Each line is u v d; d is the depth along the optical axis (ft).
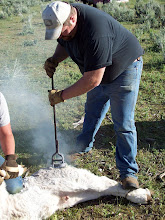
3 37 40.47
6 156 9.23
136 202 10.97
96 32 9.23
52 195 10.48
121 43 10.16
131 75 10.75
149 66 26.22
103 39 9.30
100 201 11.20
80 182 10.69
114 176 12.67
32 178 10.69
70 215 10.57
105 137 15.71
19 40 38.45
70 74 25.13
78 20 9.35
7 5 73.82
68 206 10.86
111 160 13.73
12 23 51.47
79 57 10.27
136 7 54.08
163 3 59.16
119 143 11.39
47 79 23.77
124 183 10.98
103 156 14.01
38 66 27.30
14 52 32.32
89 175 10.94
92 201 11.22
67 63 28.45
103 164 13.48
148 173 12.78
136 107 18.79
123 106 10.97
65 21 9.08
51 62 12.17
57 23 8.95
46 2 74.38
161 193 11.60
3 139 9.25
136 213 10.70
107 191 11.10
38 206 9.89
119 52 10.25
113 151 14.24
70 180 10.62
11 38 39.81
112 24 9.81
